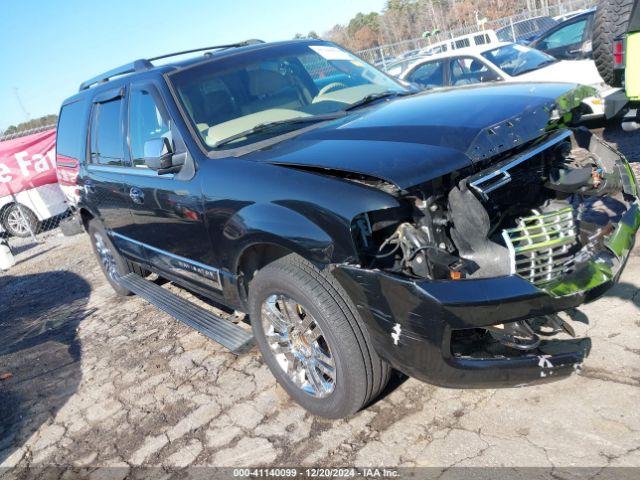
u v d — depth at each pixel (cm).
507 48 869
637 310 324
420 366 242
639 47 497
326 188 256
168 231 385
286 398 332
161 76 382
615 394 265
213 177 317
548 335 285
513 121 266
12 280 848
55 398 410
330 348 270
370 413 296
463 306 223
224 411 335
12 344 554
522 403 275
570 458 235
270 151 308
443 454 256
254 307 311
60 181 605
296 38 450
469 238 247
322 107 372
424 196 245
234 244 304
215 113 359
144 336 480
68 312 606
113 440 337
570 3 2519
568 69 777
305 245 258
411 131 272
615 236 274
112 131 453
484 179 244
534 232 257
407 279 233
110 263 578
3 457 351
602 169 309
